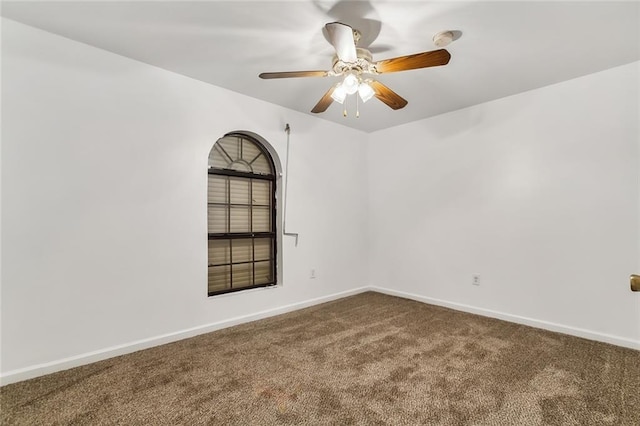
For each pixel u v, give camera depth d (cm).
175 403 171
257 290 317
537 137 290
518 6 176
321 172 378
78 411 163
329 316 321
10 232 192
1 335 188
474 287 333
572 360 221
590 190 262
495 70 254
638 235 242
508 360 221
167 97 258
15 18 191
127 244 237
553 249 281
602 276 257
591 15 184
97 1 175
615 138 251
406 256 396
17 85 195
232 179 319
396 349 240
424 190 377
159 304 251
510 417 159
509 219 308
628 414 160
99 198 224
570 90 272
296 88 292
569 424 154
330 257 387
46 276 203
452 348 241
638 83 241
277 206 346
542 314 287
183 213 266
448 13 182
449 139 354
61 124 210
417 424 154
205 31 203
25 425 153
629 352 234
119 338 231
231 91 296
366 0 171
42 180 203
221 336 267
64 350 209
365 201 436
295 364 216
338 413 162
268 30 202
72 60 214
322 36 208
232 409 166
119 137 234
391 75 263
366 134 436
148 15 187
